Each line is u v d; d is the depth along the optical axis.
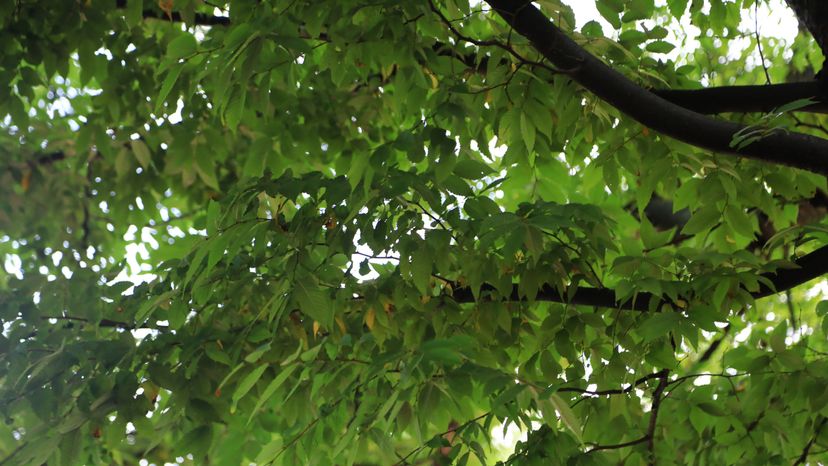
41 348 3.26
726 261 3.07
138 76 4.91
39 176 7.02
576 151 3.95
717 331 2.88
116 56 4.77
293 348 3.29
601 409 3.38
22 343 3.19
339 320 3.09
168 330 3.43
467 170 2.94
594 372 3.30
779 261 3.01
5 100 4.41
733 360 3.45
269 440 4.08
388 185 2.84
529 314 3.34
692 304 3.05
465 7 3.26
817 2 2.99
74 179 7.26
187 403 3.08
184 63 2.93
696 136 2.94
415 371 2.68
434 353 2.08
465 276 3.26
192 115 5.09
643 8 3.49
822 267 3.10
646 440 3.50
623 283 2.89
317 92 4.88
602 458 3.10
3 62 4.30
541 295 3.29
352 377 3.03
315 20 3.33
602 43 3.47
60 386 3.04
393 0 3.12
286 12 3.25
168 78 2.88
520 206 2.93
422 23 3.32
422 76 3.13
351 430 2.61
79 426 2.83
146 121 5.39
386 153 2.91
